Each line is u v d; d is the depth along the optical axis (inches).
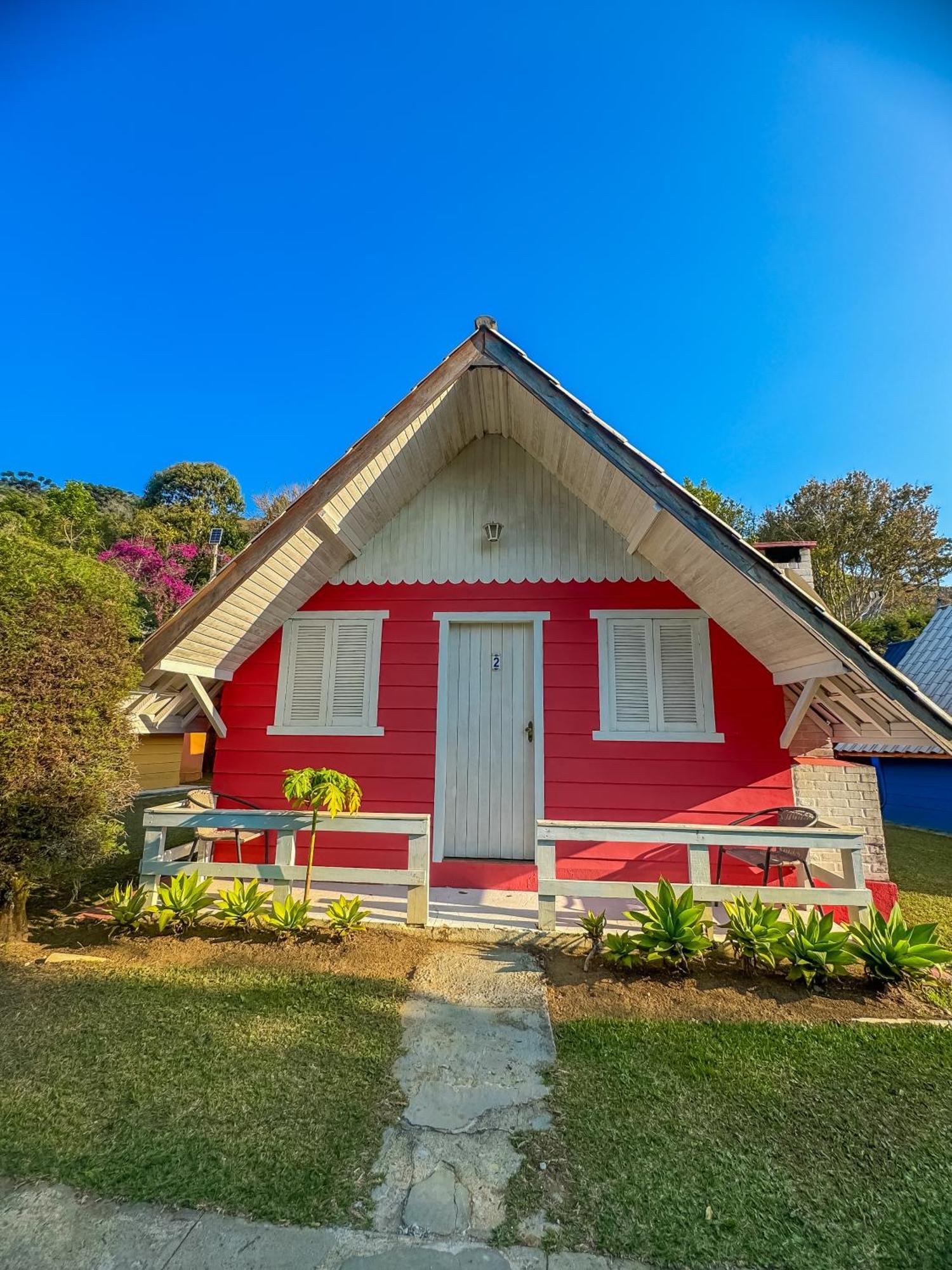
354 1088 98.2
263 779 228.4
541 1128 89.4
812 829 159.3
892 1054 110.1
